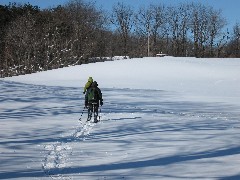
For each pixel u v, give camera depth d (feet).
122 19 329.93
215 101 80.79
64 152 29.94
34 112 52.90
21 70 252.21
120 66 169.89
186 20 324.60
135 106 66.54
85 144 32.99
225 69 161.89
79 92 88.84
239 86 126.62
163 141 33.99
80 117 49.98
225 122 48.75
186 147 31.40
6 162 26.25
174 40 329.72
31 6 325.42
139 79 144.05
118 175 23.53
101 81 139.33
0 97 68.69
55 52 263.70
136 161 26.96
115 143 33.27
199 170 24.53
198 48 318.86
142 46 321.52
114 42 343.67
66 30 290.76
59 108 58.13
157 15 326.03
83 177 23.07
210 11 318.45
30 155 28.60
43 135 36.94
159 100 79.51
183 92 103.65
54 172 24.20
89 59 301.22
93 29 323.98
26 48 260.01
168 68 163.02
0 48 273.75
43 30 276.00
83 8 337.11
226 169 24.75
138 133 38.47
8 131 38.27
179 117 52.47
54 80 145.79
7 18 312.71
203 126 43.98
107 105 66.69
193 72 156.04
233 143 33.09
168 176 23.22
